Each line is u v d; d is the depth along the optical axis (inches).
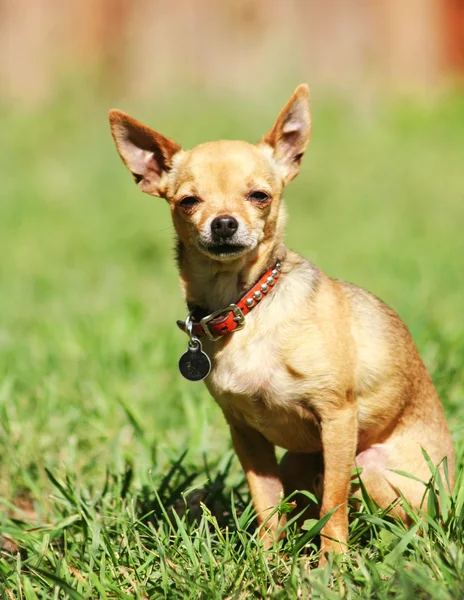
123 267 565.0
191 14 1003.9
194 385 334.6
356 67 1013.8
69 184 758.5
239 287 232.5
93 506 240.7
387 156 789.9
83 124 889.5
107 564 211.6
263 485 241.6
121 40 1038.4
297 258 241.4
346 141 828.0
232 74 1001.5
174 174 254.7
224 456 270.5
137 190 745.0
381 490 235.9
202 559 205.5
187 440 286.2
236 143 248.7
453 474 250.5
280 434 237.1
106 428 305.6
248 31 1003.9
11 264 575.2
